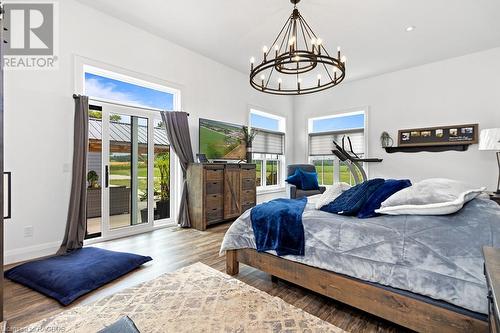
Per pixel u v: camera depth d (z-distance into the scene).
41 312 1.66
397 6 2.94
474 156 4.07
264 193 5.77
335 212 2.00
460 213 1.49
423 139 4.51
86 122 2.96
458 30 3.45
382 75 5.02
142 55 3.60
